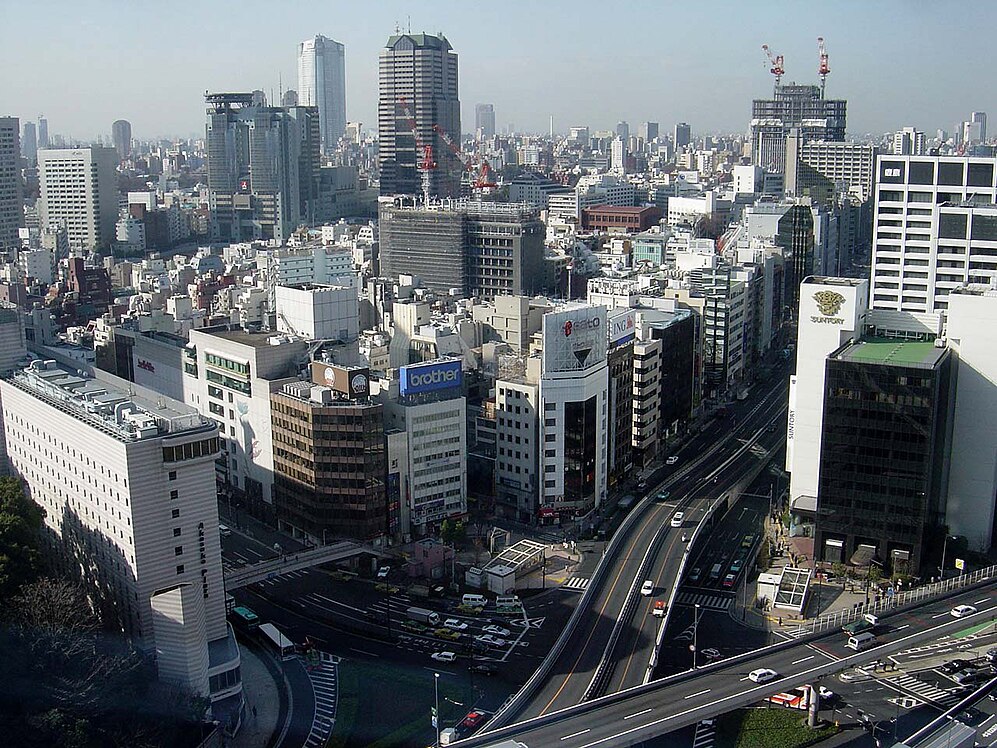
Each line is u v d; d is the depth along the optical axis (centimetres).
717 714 19775
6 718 19000
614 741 18588
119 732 19688
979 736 19662
